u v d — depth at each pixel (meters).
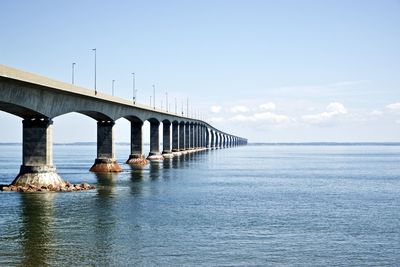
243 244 35.16
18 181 62.31
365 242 36.28
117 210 48.66
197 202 55.53
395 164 149.88
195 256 31.83
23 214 45.69
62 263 30.05
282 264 30.39
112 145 92.69
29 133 62.69
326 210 51.31
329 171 113.81
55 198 55.78
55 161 147.38
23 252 32.44
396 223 43.91
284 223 43.38
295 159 185.50
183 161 140.75
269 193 66.25
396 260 31.55
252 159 176.88
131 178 81.44
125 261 30.58
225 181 82.62
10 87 53.03
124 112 99.38
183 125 188.25
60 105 66.12
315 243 35.75
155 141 141.75
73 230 39.09
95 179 78.69
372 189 73.50
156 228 40.28
